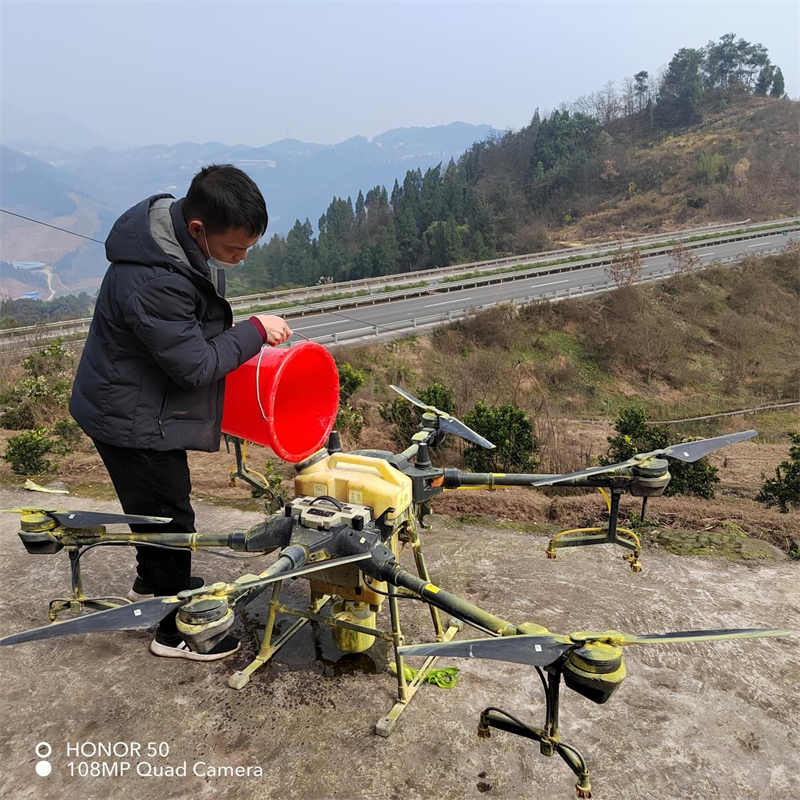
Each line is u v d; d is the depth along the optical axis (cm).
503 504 483
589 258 3547
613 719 253
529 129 8356
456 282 2981
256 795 219
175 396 241
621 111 8881
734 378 2403
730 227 4606
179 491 265
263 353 248
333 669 283
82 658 294
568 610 326
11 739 246
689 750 238
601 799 215
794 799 218
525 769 228
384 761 231
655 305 2725
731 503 549
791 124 6912
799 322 2906
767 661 290
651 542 409
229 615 175
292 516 229
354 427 823
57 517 259
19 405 841
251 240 225
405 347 2033
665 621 319
